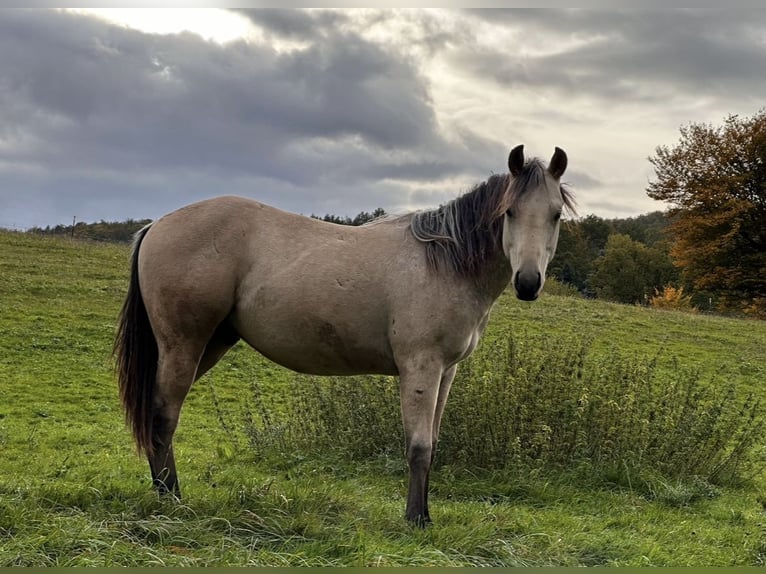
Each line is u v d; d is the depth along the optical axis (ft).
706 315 87.86
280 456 26.89
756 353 62.59
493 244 16.46
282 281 16.69
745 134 107.14
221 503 16.06
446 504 20.18
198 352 17.31
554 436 25.25
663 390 29.66
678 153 112.16
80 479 21.25
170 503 15.56
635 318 74.43
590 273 168.04
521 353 29.01
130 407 17.44
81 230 116.57
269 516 15.37
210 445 30.40
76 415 35.29
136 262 18.08
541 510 20.67
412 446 16.07
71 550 12.62
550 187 15.89
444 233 16.61
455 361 16.93
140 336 17.72
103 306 63.10
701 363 55.57
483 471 23.95
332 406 28.53
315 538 14.60
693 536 18.58
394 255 16.66
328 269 16.62
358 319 16.52
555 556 15.08
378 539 14.51
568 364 27.84
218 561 12.57
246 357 52.08
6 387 39.75
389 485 22.89
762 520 21.33
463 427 24.68
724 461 27.63
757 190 108.58
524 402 25.64
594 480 23.75
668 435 26.84
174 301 16.84
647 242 185.88
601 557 15.62
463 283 16.33
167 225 17.38
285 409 39.78
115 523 14.03
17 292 63.41
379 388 27.68
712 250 105.70
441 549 14.52
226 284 16.92
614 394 26.96
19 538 12.98
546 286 103.76
